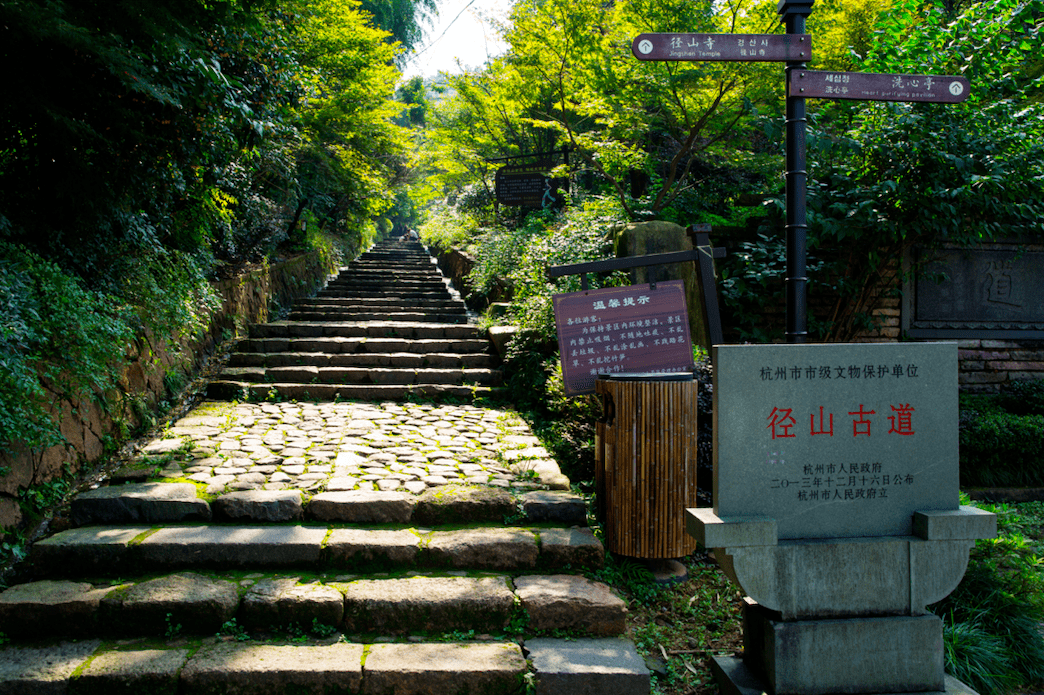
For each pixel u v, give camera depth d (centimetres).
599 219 714
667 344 373
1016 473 514
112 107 352
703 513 247
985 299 593
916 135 473
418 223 2656
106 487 353
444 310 857
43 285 343
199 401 555
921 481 253
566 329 371
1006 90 519
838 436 249
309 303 884
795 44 285
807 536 248
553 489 370
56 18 276
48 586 286
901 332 584
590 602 284
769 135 507
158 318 472
